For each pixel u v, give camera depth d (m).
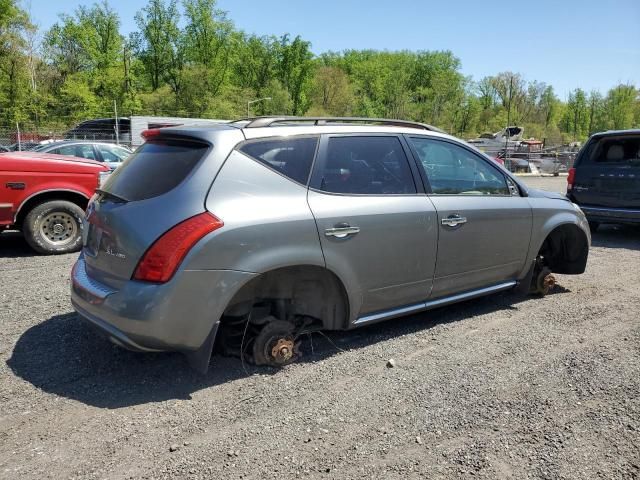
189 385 3.32
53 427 2.84
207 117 62.00
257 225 3.13
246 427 2.87
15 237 8.21
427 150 4.21
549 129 73.75
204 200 3.05
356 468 2.54
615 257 7.46
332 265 3.46
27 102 46.28
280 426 2.89
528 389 3.33
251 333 3.56
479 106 75.31
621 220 8.64
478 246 4.34
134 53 65.56
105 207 3.31
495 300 5.20
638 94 70.94
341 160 3.68
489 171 4.62
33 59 47.00
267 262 3.17
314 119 3.79
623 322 4.61
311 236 3.34
